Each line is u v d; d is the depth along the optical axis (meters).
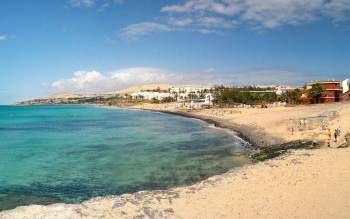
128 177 36.72
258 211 20.66
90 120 139.12
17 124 121.69
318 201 21.52
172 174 37.41
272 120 86.56
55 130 95.88
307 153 35.34
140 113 196.12
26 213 20.19
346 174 26.64
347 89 131.00
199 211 20.98
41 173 39.66
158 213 20.44
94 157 49.47
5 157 50.88
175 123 113.00
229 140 65.06
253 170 30.00
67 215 19.75
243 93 186.50
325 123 64.31
